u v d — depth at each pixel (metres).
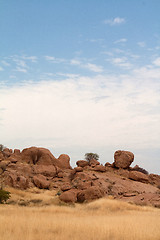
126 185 56.16
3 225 16.19
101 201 37.28
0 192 38.38
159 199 44.47
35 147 67.25
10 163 60.91
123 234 15.15
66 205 39.25
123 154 67.94
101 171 64.06
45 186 53.34
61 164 65.06
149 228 17.22
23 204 37.69
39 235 14.27
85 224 17.86
